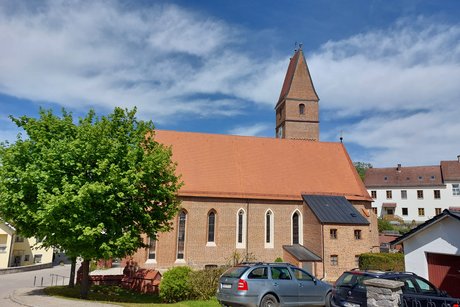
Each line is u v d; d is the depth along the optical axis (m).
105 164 19.27
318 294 16.09
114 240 20.33
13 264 49.06
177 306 18.66
